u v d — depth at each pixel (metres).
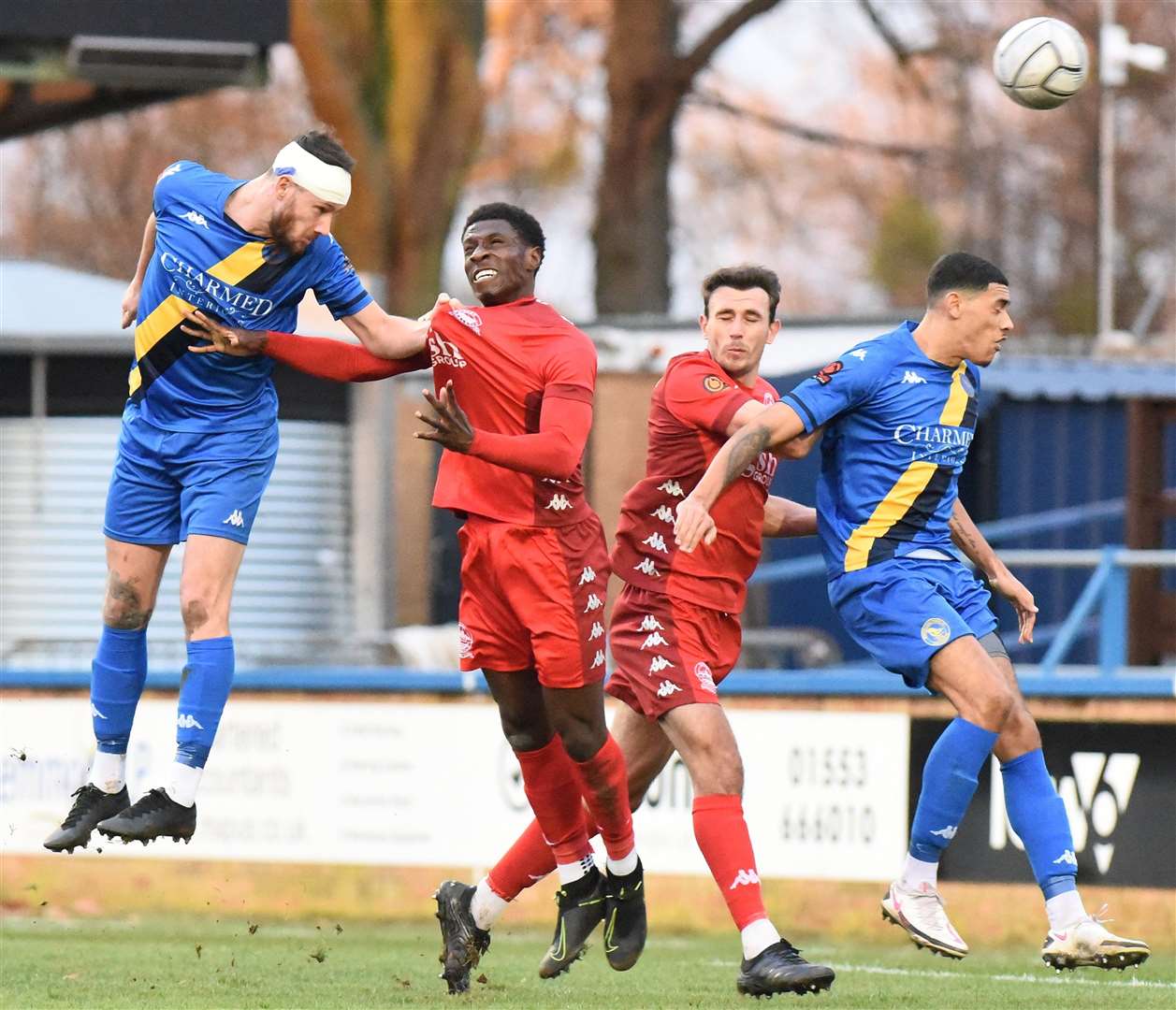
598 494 51.59
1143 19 111.81
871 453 22.70
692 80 93.25
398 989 24.25
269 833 37.00
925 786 22.48
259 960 28.58
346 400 50.19
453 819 36.19
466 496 22.33
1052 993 24.73
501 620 22.64
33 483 48.41
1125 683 33.25
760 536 23.20
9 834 37.69
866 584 22.70
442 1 80.81
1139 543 45.56
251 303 22.03
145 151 117.88
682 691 22.52
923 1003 23.11
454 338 22.05
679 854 34.94
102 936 33.59
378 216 79.81
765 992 21.47
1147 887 32.97
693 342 54.97
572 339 22.06
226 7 40.41
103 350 48.22
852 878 34.41
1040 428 53.84
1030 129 115.56
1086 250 116.38
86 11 39.94
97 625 48.38
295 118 112.94
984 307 22.45
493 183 105.75
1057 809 22.55
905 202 114.75
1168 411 45.81
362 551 50.06
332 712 36.88
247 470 22.41
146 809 21.86
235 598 48.97
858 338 55.53
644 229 92.75
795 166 114.62
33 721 37.72
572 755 22.77
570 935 23.75
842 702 34.66
